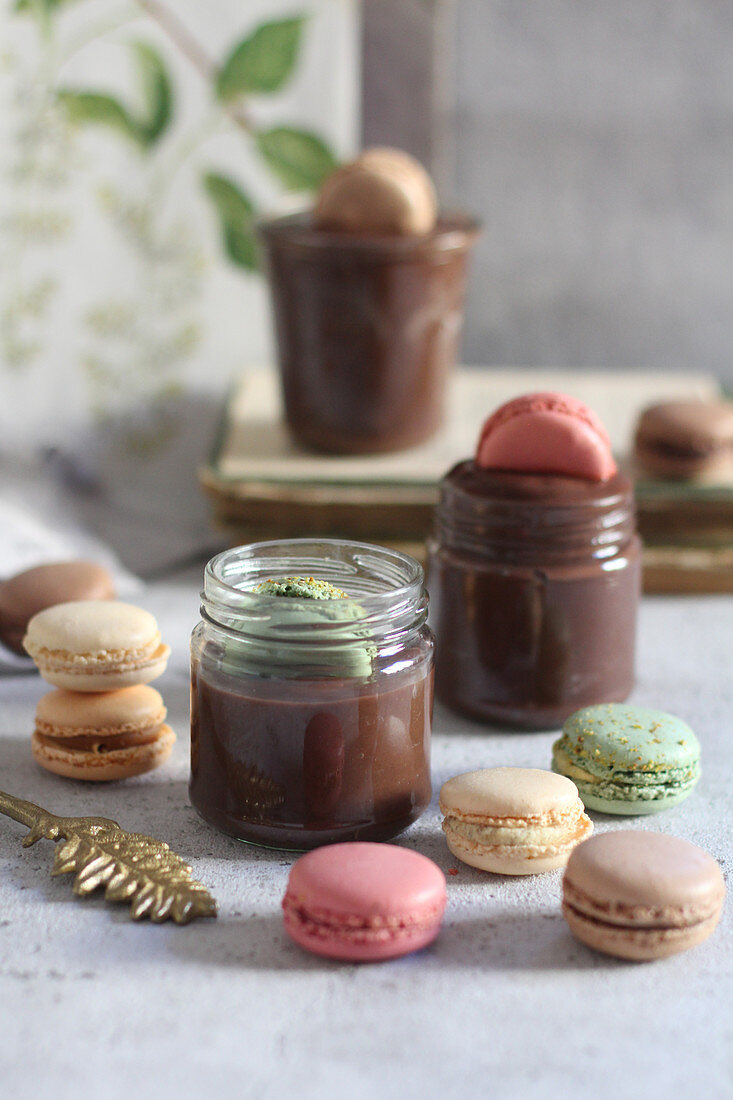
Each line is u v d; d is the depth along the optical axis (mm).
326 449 896
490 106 986
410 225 856
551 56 979
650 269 1020
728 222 1013
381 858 643
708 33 977
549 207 1006
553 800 671
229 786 677
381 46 967
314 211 875
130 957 636
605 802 699
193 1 938
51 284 969
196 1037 608
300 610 664
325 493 871
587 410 750
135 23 938
